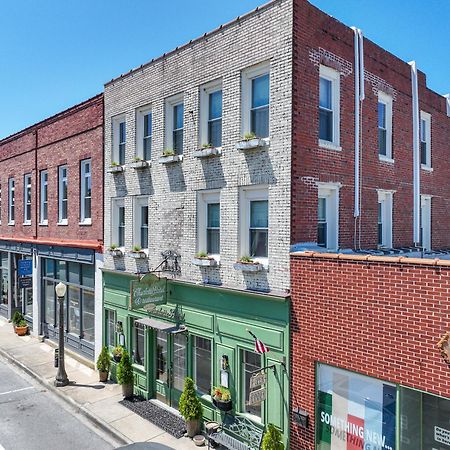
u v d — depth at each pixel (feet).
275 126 32.22
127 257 47.39
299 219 31.60
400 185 43.55
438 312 23.07
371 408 26.53
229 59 35.86
